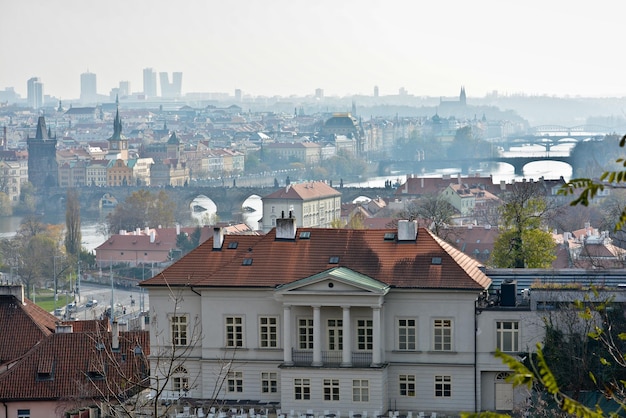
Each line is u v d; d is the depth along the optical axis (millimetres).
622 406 121375
